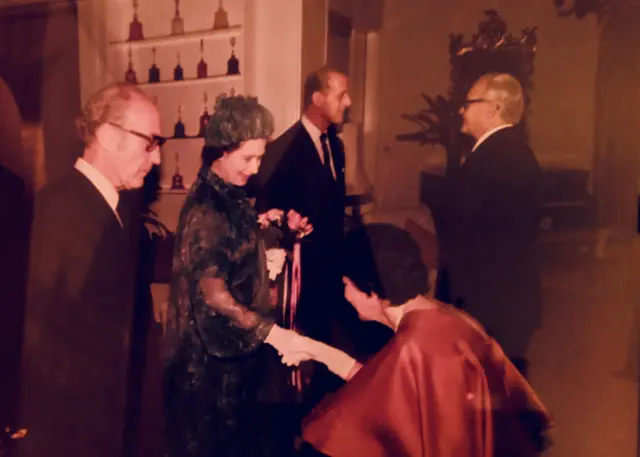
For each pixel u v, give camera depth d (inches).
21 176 52.4
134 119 49.4
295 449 46.8
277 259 46.8
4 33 52.7
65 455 52.5
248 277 47.3
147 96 49.4
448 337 43.8
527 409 43.0
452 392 43.8
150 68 49.5
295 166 46.1
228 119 46.9
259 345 47.2
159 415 49.8
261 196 46.9
